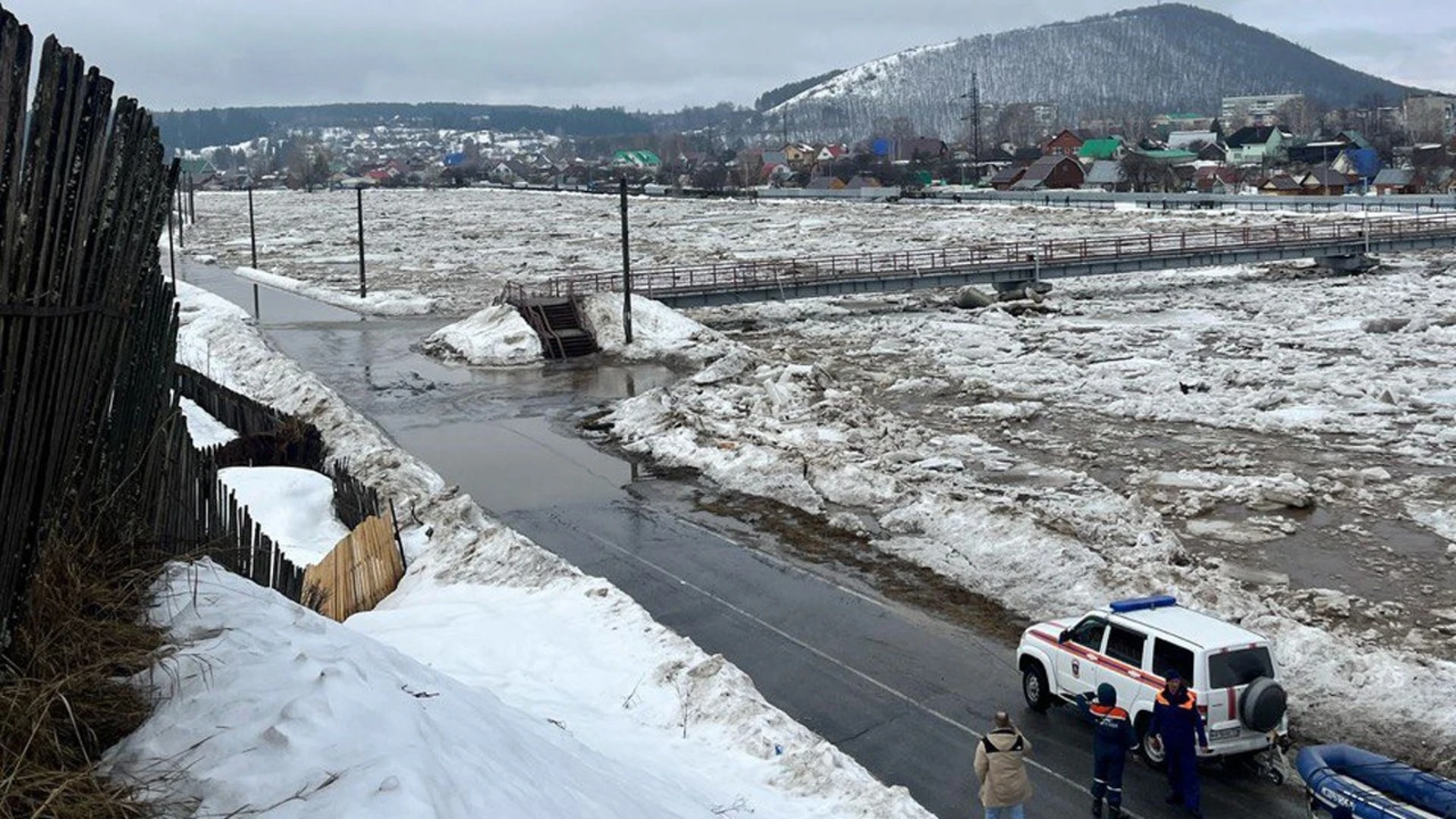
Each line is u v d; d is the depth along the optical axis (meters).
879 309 65.75
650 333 52.91
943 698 16.50
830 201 155.50
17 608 6.44
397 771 6.60
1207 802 13.38
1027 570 21.12
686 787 11.20
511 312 53.97
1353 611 20.53
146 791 6.00
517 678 14.48
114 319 7.39
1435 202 104.88
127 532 7.88
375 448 31.02
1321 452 32.22
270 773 6.36
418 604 18.06
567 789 8.43
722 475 29.73
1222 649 13.84
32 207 5.96
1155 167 162.62
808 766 12.29
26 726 5.88
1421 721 15.45
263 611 8.41
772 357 48.88
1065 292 70.62
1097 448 33.12
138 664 6.93
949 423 36.91
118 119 7.08
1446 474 29.62
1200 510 26.75
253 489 22.83
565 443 35.00
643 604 20.66
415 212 166.62
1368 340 49.94
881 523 24.81
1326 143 180.25
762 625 19.48
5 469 6.03
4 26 5.40
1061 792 13.70
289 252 111.50
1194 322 57.62
